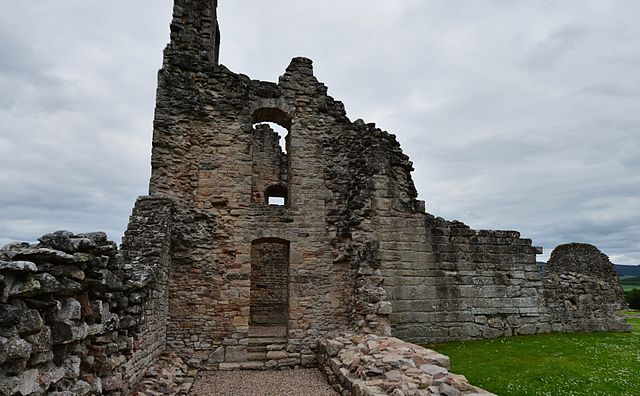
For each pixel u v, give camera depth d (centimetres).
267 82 1357
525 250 1469
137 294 745
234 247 1229
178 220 1201
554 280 1526
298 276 1252
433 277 1316
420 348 830
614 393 759
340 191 1334
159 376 866
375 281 1172
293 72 1384
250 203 1267
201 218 1224
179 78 1290
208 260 1204
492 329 1365
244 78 1341
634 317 2280
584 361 1009
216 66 1330
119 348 659
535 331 1428
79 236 517
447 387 600
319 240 1291
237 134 1297
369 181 1288
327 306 1249
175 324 1148
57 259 416
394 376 690
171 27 1327
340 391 862
